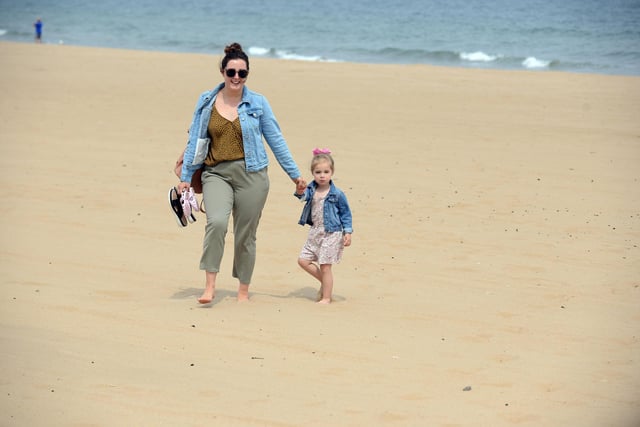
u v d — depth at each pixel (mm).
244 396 6156
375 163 16328
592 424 5793
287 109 22781
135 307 8266
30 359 6762
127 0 90438
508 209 13016
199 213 12711
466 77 30172
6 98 24094
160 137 18844
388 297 8891
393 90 26547
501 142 18484
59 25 66500
